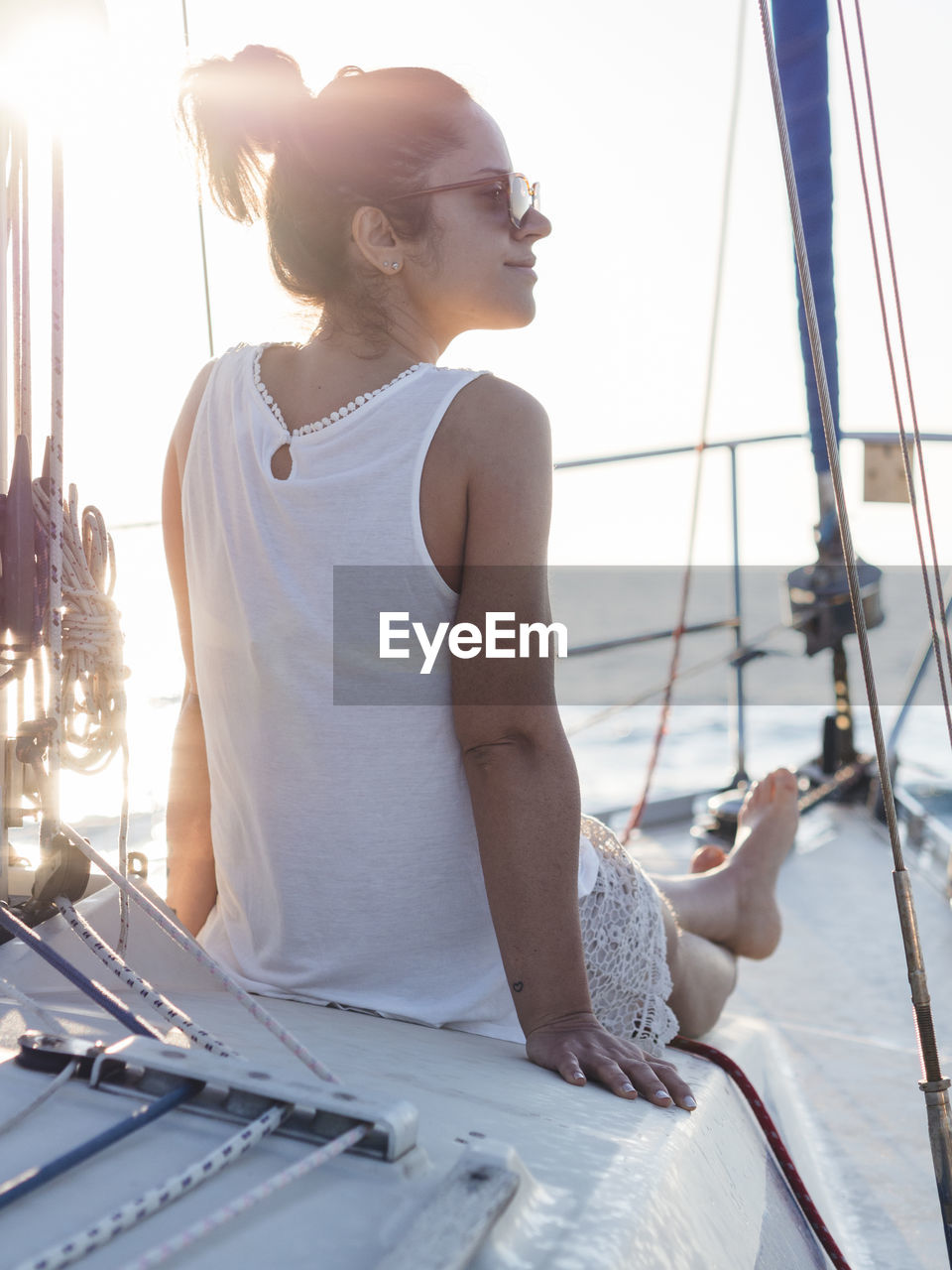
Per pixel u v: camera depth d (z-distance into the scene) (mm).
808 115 2752
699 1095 1102
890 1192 1527
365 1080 875
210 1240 604
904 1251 1381
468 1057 1048
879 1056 1958
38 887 1104
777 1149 1205
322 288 1185
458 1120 825
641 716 12406
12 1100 750
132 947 1239
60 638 1033
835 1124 1719
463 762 1145
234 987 856
